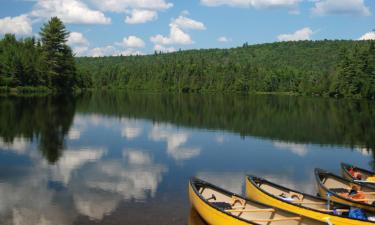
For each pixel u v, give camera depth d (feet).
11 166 75.15
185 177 71.15
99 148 96.17
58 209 52.44
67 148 94.73
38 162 78.95
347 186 60.34
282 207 48.39
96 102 254.88
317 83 435.53
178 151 96.07
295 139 120.16
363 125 155.02
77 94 343.87
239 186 66.90
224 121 161.17
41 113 165.89
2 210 51.78
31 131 118.21
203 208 47.19
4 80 299.99
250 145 107.96
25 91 299.99
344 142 116.67
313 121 165.99
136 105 239.91
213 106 242.78
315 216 44.93
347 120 170.81
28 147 93.86
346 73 346.95
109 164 79.46
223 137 120.47
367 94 328.08
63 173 71.05
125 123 148.25
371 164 89.04
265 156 93.66
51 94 307.99
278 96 418.31
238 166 82.33
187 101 293.84
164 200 56.80
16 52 326.03
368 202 52.90
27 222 47.93
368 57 330.13
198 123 153.48
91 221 48.39
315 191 65.51
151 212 51.72
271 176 75.10
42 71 313.12
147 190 61.82
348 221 42.27
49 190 60.59
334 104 273.54
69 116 162.61
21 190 60.29
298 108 234.17
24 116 151.94
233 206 49.47
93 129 128.77
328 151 102.73
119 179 67.97
